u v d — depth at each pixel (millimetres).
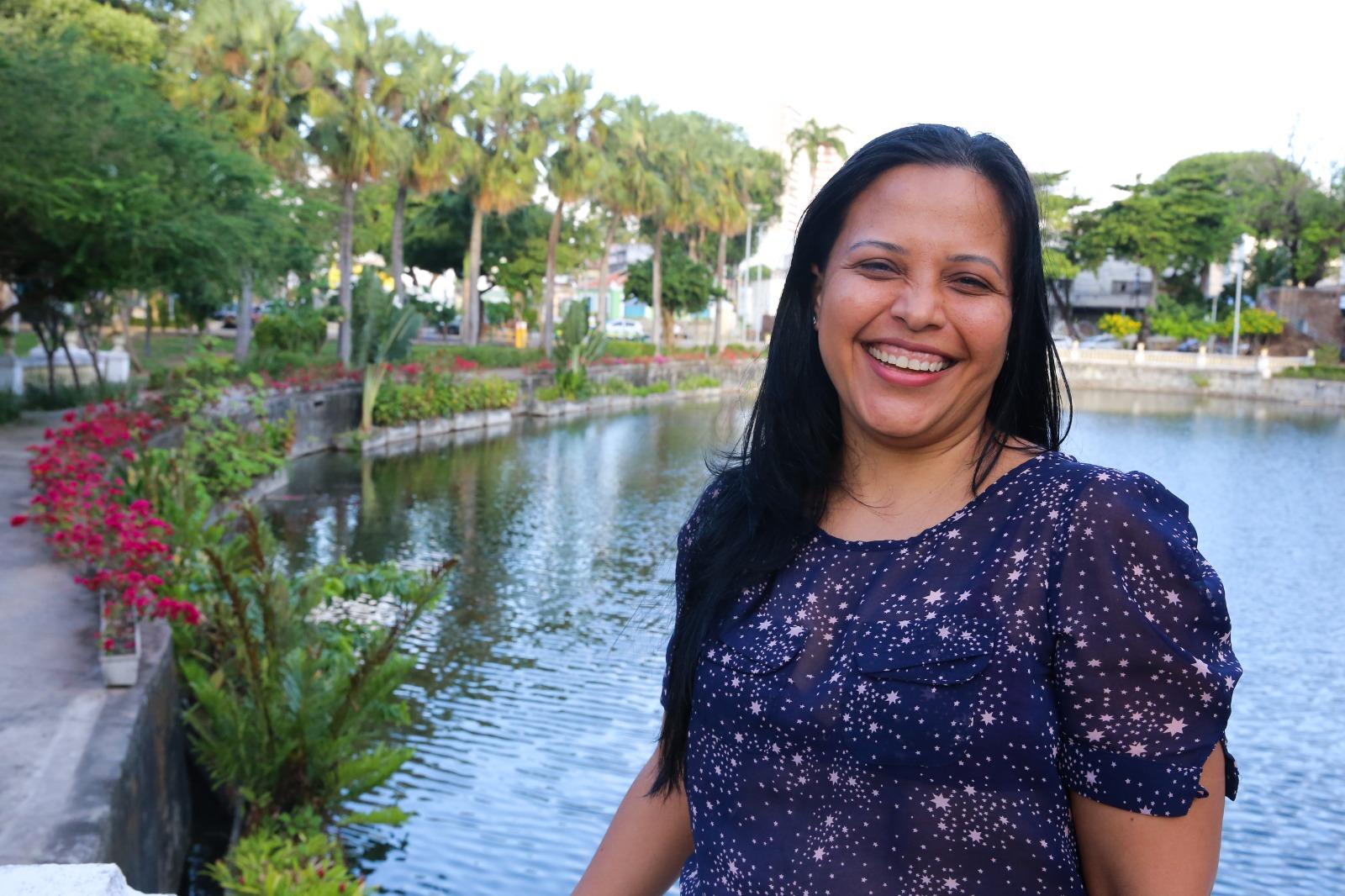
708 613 1091
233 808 6520
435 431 27500
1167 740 856
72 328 21000
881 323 1050
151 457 10562
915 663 922
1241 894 6680
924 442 1060
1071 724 884
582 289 76750
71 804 4434
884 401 1046
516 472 22391
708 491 1224
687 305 52750
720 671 1039
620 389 39594
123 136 14828
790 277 1176
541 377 36219
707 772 1039
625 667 10211
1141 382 55938
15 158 13641
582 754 8148
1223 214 61312
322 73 26938
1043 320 1079
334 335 41625
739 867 988
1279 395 52344
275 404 20750
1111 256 68688
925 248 1033
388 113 29391
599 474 22609
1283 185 61031
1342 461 29359
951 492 1041
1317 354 55625
